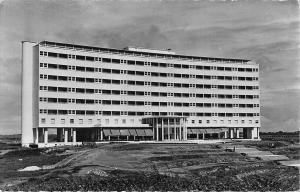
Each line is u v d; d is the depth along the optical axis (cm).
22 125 13825
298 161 10375
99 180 7056
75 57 14250
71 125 14088
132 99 15325
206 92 16712
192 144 12725
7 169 8600
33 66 13975
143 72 15575
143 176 7506
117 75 15062
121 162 9100
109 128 14950
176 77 16200
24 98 13838
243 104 17388
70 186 6706
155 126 15488
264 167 9069
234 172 8338
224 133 17250
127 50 15475
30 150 11625
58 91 13888
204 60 16812
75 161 9225
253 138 17525
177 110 16162
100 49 14975
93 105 14550
